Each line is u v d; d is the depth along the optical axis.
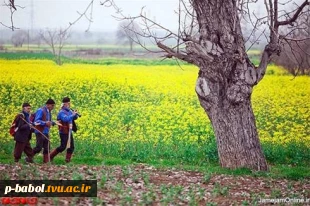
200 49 20.14
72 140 21.34
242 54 20.41
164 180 18.41
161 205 15.14
